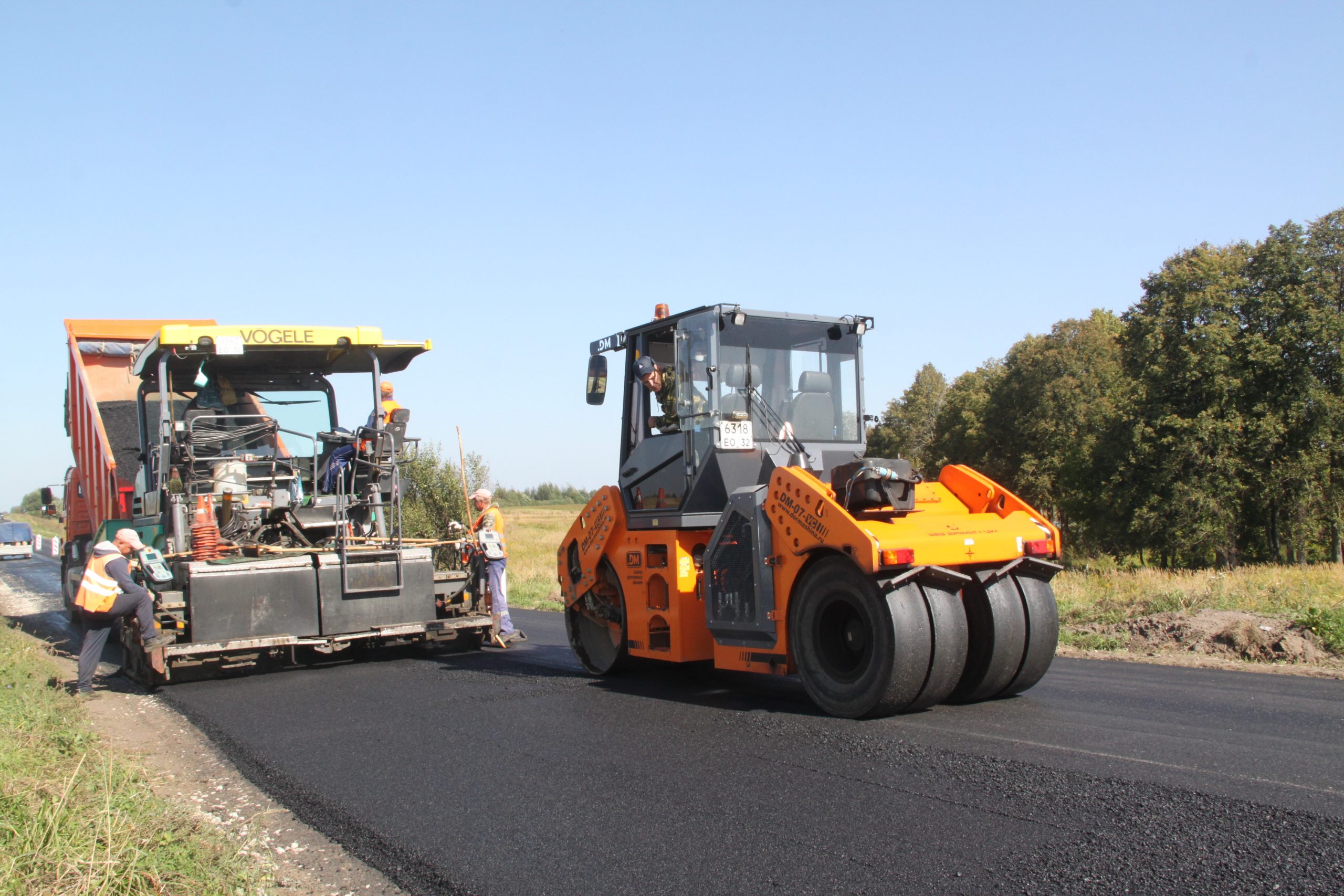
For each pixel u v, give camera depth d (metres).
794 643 6.82
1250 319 37.34
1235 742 5.57
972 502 7.29
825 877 3.81
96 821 4.13
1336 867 3.69
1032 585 6.91
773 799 4.81
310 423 11.30
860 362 8.50
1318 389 35.47
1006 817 4.39
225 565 9.34
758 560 7.05
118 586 9.01
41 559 40.78
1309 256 36.88
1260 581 14.42
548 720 6.96
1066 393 45.50
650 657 8.12
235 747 6.59
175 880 3.86
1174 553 37.06
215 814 5.16
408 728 6.91
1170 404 37.66
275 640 9.45
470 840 4.48
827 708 6.57
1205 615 10.23
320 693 8.55
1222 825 4.17
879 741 5.82
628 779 5.30
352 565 9.94
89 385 13.62
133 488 12.86
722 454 7.61
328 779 5.64
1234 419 35.72
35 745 5.98
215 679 9.59
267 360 11.04
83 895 3.53
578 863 4.11
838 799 4.76
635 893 3.76
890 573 6.21
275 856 4.50
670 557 7.89
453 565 12.91
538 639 12.29
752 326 7.95
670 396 8.66
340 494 10.48
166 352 10.11
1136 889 3.58
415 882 4.07
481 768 5.70
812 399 8.18
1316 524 35.94
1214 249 40.22
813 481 6.66
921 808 4.56
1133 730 5.95
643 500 8.63
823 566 6.58
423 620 10.31
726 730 6.34
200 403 10.87
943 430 55.06
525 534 54.06
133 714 8.21
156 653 8.94
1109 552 41.91
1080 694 7.18
